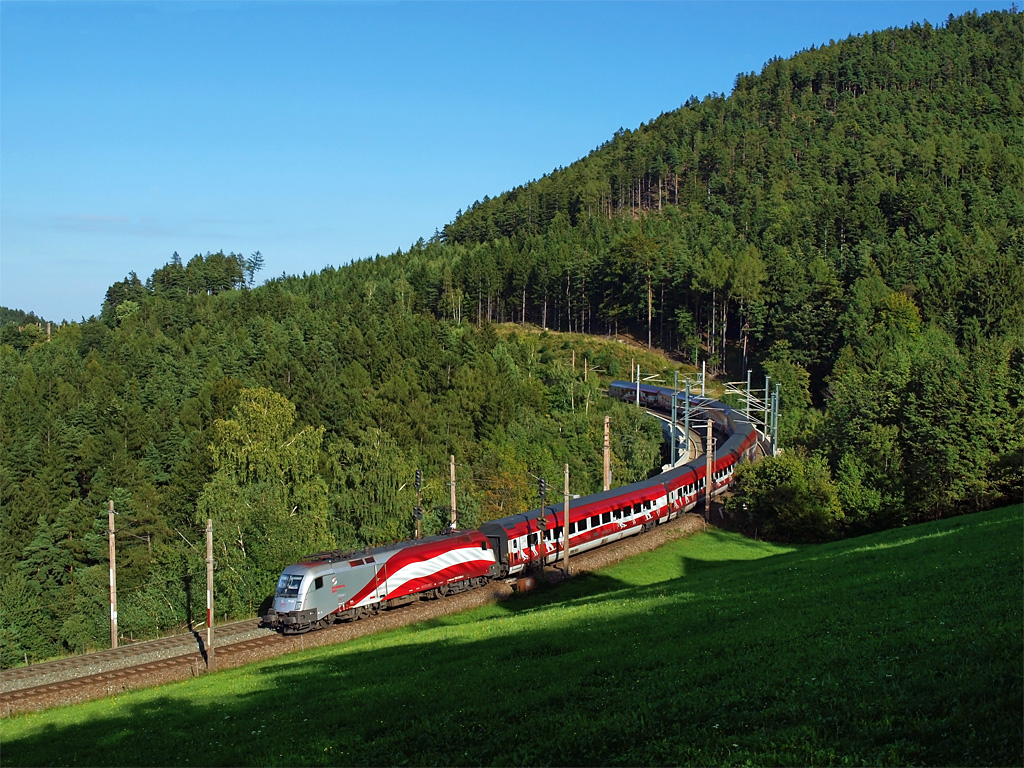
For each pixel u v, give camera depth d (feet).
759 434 344.08
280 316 553.64
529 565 189.26
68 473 282.15
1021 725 53.62
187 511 249.55
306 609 148.05
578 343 564.71
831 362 456.45
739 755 57.41
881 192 643.45
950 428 221.25
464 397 342.85
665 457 346.74
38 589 220.43
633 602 134.10
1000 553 117.80
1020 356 275.59
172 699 108.47
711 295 561.02
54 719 106.73
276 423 224.53
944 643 74.59
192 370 402.31
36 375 408.46
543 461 297.94
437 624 157.99
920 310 445.78
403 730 77.10
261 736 82.53
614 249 602.85
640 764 59.57
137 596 202.69
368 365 422.00
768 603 110.63
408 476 229.45
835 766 53.67
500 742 68.80
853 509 222.28
